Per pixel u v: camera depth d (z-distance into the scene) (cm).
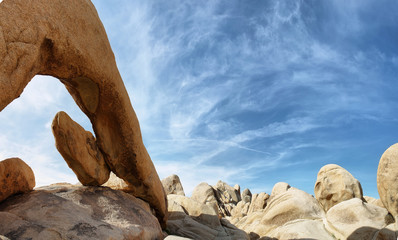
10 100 347
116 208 612
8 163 487
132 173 753
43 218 443
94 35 506
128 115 658
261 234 1243
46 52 409
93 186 672
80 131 625
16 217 423
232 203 2780
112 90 582
